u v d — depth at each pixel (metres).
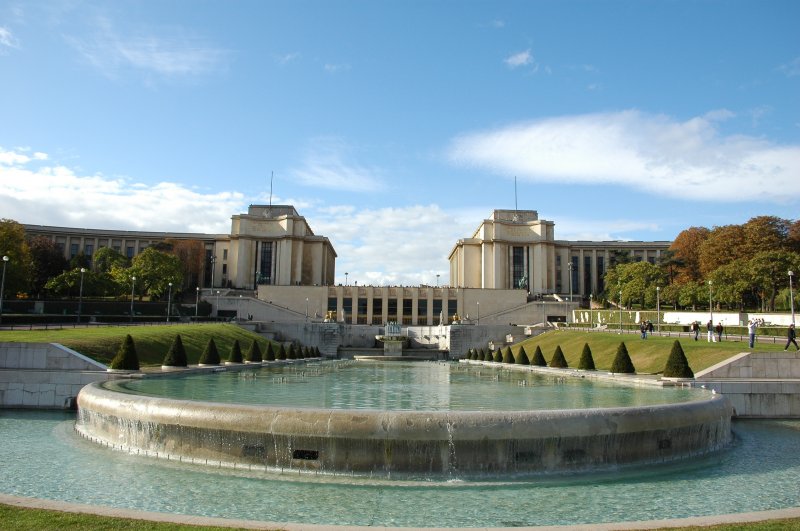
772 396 29.16
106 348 40.22
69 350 32.22
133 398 20.22
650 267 109.25
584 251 165.12
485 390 31.44
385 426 16.67
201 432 18.16
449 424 16.69
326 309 122.31
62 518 10.46
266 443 17.31
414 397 27.64
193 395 25.38
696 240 117.38
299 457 17.05
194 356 50.69
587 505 14.47
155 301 109.31
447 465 16.61
